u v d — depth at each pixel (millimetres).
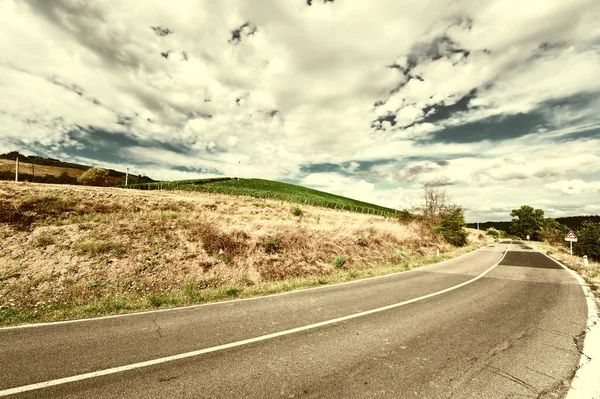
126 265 9961
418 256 19453
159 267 10234
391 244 19281
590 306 6789
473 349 4301
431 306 6777
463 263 15945
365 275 11594
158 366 3725
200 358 3967
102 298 8086
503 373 3561
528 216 81625
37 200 14727
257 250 12914
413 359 3967
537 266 14805
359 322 5570
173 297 7895
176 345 4422
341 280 10430
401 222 28766
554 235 46562
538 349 4285
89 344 4445
